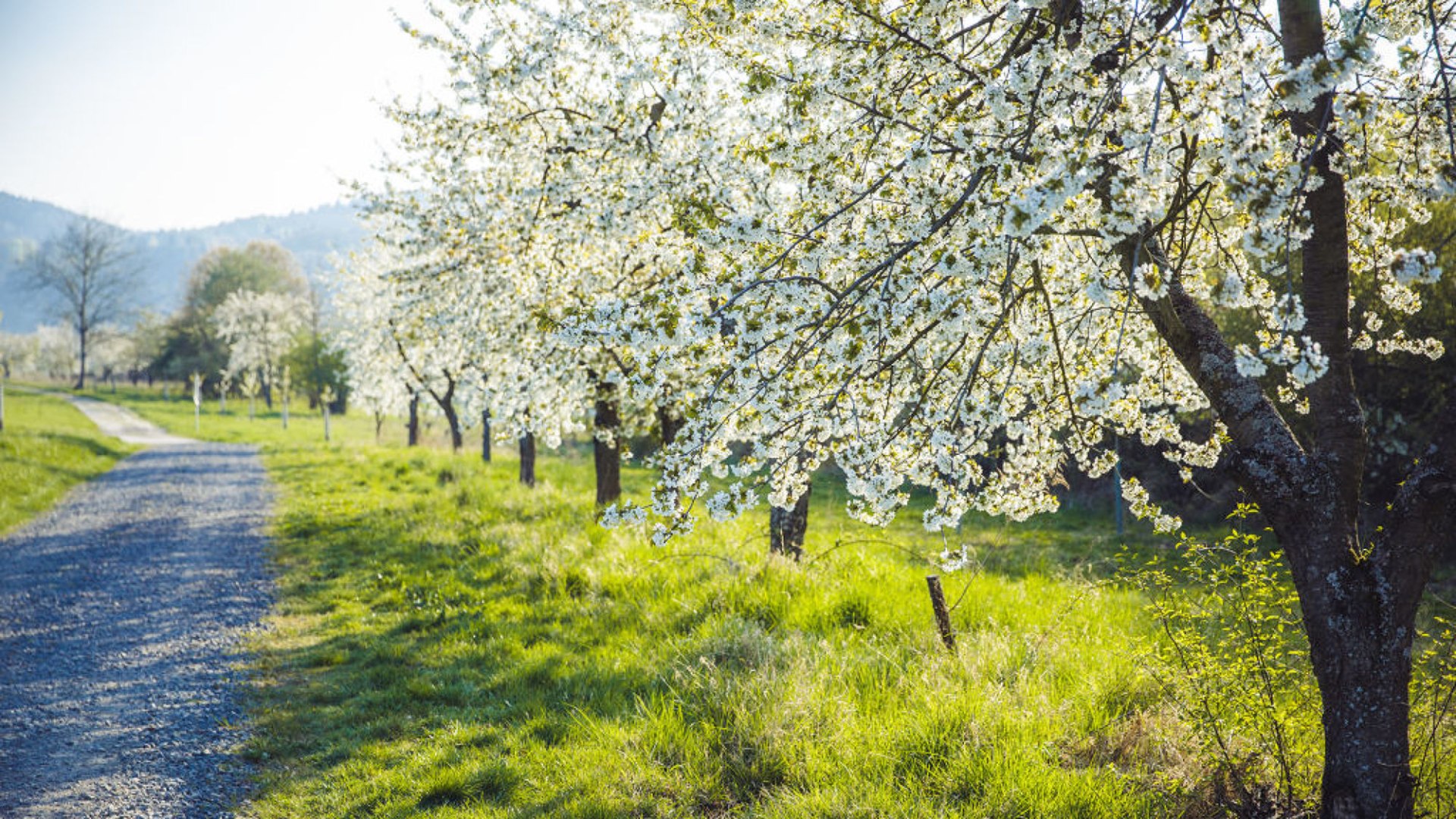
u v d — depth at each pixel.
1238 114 3.34
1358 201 4.30
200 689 7.74
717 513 4.18
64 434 32.91
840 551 10.90
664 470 4.36
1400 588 3.79
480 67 8.75
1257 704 4.59
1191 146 3.96
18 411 51.50
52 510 18.16
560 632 8.43
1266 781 4.54
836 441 4.71
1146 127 4.04
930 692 5.84
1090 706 5.65
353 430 54.78
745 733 5.57
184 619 10.02
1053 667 6.40
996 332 4.40
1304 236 3.24
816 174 4.69
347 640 8.96
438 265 10.84
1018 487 4.74
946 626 6.93
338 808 5.43
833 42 4.76
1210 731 4.69
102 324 84.25
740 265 4.48
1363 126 3.72
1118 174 3.54
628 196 8.13
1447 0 4.07
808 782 5.08
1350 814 3.79
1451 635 4.78
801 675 6.15
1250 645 4.74
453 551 12.32
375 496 18.69
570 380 10.62
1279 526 4.05
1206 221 5.28
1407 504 3.82
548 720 6.42
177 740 6.63
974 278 3.85
